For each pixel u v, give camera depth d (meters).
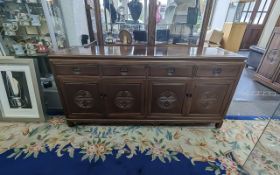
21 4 1.77
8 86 1.66
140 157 1.38
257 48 3.36
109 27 1.85
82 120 1.66
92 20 1.84
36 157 1.35
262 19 4.92
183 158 1.38
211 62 1.38
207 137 1.61
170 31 1.87
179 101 1.56
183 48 1.75
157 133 1.65
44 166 1.28
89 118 1.66
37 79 1.64
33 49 1.87
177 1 1.73
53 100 1.92
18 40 1.93
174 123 1.76
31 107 1.72
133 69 1.40
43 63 1.94
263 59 2.86
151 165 1.31
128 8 1.76
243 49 5.21
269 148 1.36
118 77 1.43
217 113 1.64
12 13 1.79
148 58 1.36
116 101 1.56
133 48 1.71
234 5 4.07
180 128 1.72
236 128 1.76
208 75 1.44
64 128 1.69
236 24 4.18
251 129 1.75
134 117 1.65
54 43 1.90
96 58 1.36
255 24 4.95
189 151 1.45
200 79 1.45
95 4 1.70
